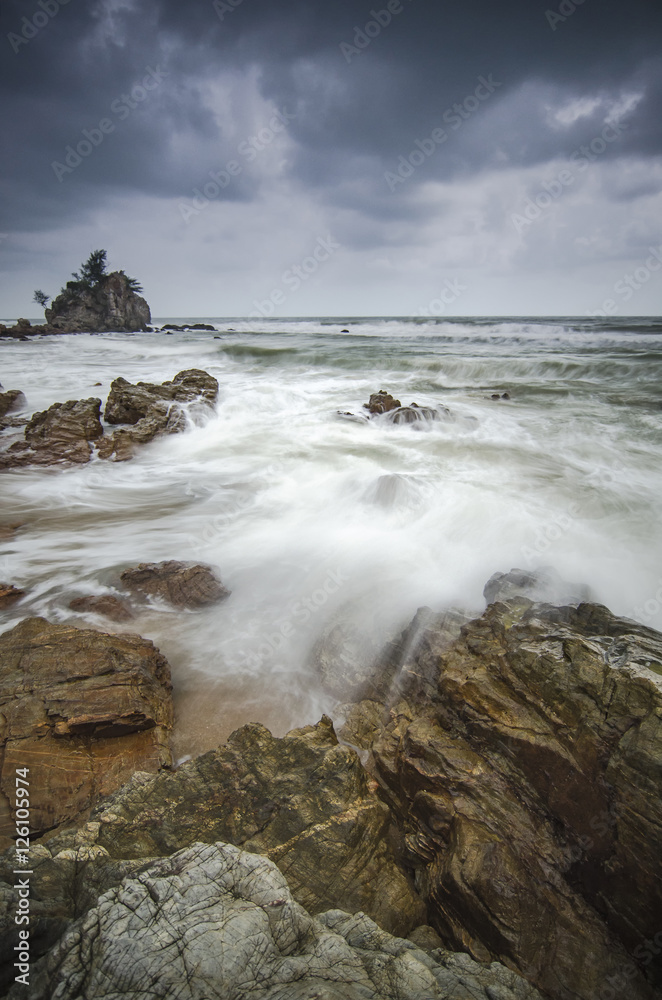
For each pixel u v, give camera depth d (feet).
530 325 229.25
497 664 17.83
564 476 43.16
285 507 39.68
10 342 185.26
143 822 14.69
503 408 67.21
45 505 41.09
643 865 12.42
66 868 12.81
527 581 23.22
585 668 15.90
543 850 13.99
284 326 325.42
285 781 15.89
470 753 16.38
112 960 9.68
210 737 20.39
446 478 42.50
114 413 62.59
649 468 44.93
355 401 74.64
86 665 20.10
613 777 13.56
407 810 16.61
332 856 14.03
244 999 9.29
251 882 11.62
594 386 76.79
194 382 70.69
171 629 26.30
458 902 13.55
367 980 10.05
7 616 26.21
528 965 12.16
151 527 37.27
